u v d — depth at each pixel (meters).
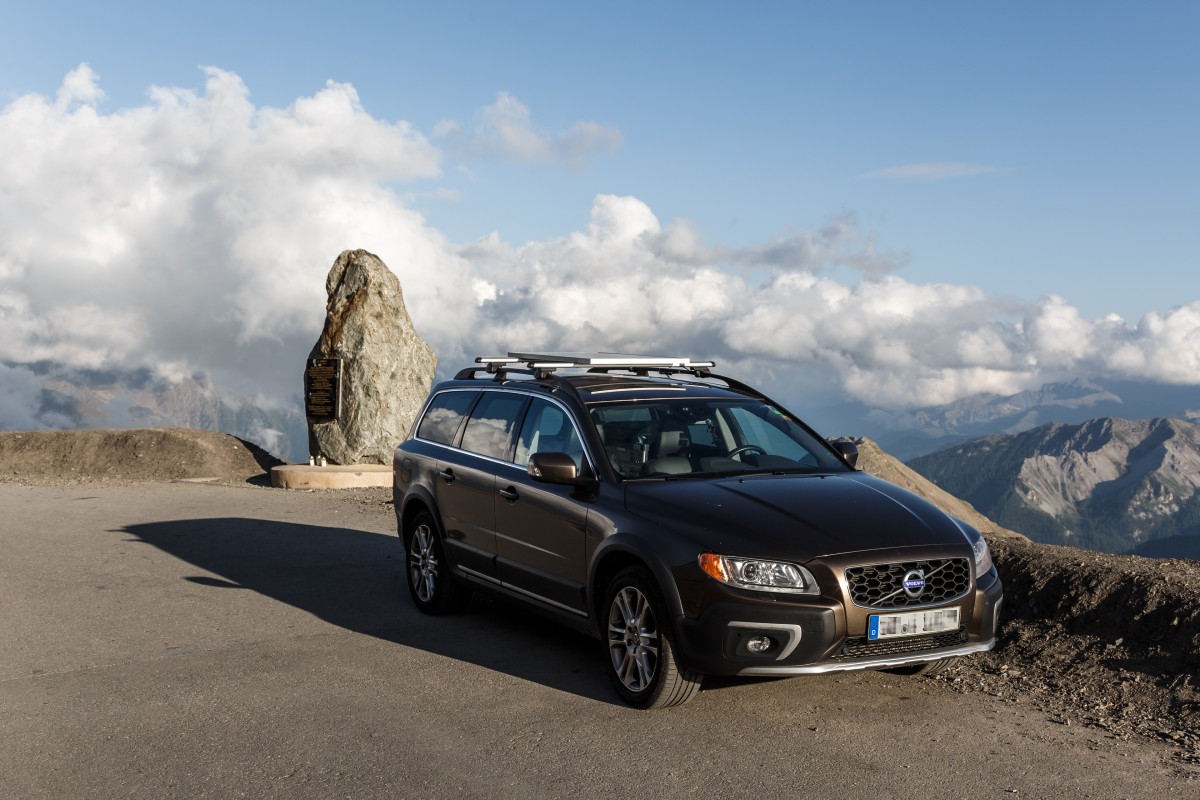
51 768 4.73
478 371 8.45
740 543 5.22
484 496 7.17
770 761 4.81
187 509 14.41
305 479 18.17
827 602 5.05
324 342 19.84
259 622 7.70
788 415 7.06
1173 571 6.83
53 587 8.97
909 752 4.95
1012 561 7.50
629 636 5.66
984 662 6.49
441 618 7.87
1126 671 5.96
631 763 4.77
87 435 22.86
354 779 4.59
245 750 4.96
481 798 4.37
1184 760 4.85
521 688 6.00
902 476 14.15
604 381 7.01
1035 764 4.79
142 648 6.92
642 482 6.02
